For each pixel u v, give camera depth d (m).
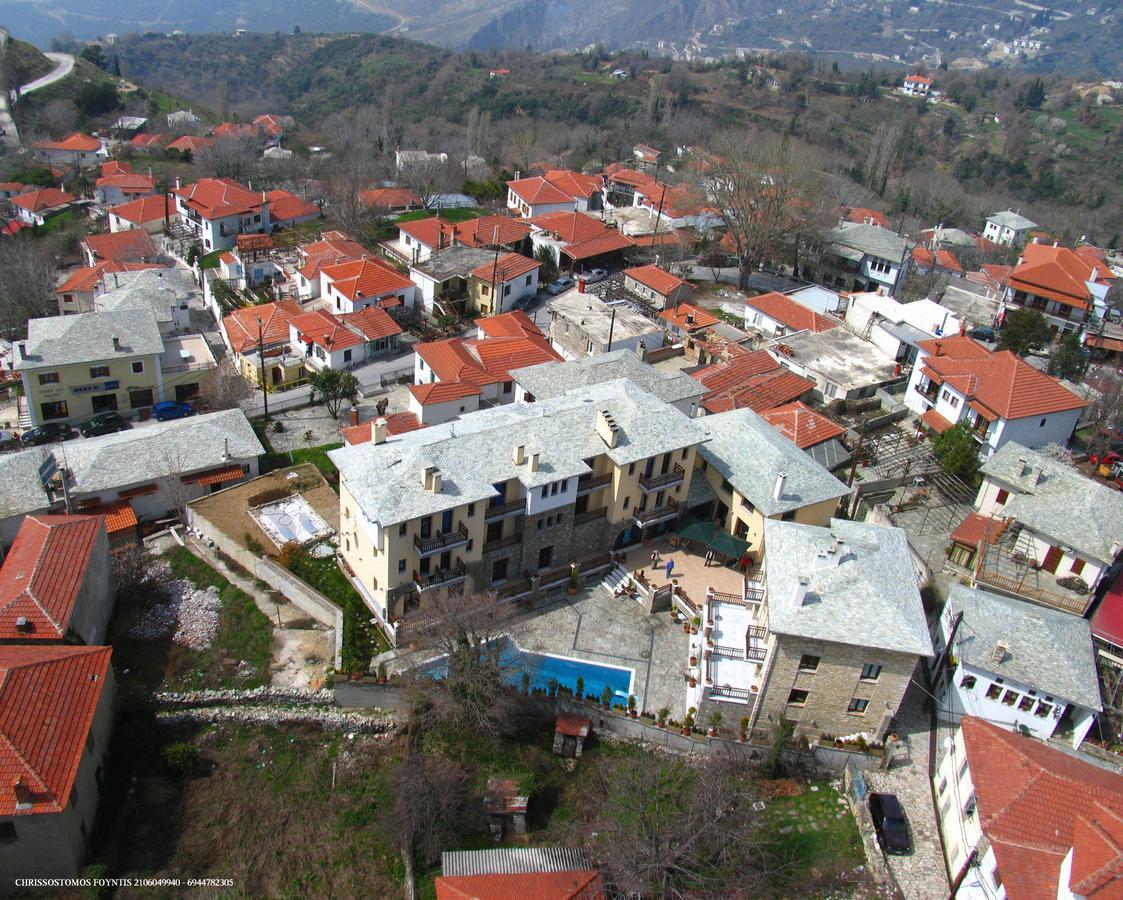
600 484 57.34
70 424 79.56
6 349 98.19
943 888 41.00
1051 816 38.00
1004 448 62.47
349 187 128.88
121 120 187.38
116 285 101.56
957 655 48.09
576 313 90.19
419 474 51.16
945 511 63.97
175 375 84.69
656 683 51.59
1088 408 76.44
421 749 47.72
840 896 40.78
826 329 90.06
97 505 63.91
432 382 80.81
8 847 39.16
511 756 47.62
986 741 42.38
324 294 102.38
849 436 73.56
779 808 45.19
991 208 174.75
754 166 105.81
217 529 61.34
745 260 109.62
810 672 46.09
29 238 121.06
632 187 150.25
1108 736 47.88
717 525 63.06
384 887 42.62
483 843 44.12
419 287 103.88
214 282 109.19
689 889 40.59
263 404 82.88
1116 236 163.12
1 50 197.12
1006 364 71.38
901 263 109.12
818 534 51.25
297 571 57.22
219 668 52.03
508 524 55.34
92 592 53.00
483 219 117.56
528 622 55.03
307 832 44.59
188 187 129.25
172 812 44.94
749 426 63.25
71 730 41.84
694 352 90.56
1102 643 50.91
